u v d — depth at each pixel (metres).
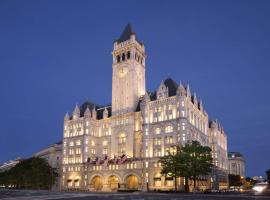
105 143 174.25
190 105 151.12
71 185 172.00
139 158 148.62
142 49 183.25
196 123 157.88
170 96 150.25
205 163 116.75
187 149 119.12
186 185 120.38
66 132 184.25
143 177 144.38
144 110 153.38
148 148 148.00
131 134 161.38
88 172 166.75
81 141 175.88
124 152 162.12
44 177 166.25
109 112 184.62
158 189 135.25
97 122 180.75
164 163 121.25
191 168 113.81
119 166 155.75
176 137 140.88
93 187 164.88
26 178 162.38
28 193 96.06
